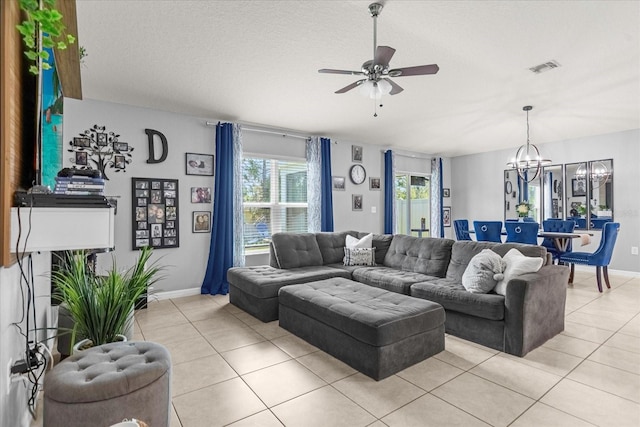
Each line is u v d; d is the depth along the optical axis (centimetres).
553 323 295
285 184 561
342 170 629
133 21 238
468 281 303
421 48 279
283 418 186
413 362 246
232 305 409
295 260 438
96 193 170
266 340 297
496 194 740
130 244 417
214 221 470
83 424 129
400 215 759
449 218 823
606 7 222
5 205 114
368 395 208
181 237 454
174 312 380
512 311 263
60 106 260
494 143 666
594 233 593
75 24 189
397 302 272
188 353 271
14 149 129
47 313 238
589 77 338
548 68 318
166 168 443
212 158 480
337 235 498
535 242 484
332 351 263
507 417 185
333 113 459
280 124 515
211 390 215
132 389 137
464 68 317
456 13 230
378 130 558
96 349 168
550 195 651
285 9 225
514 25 245
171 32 253
